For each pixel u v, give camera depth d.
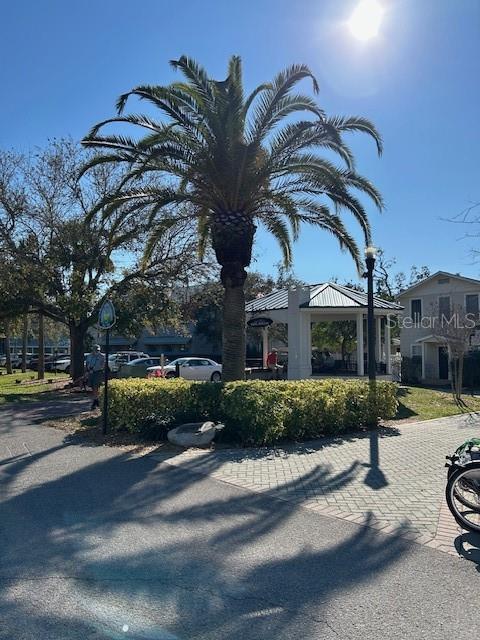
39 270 22.66
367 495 6.60
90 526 5.55
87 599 3.99
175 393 10.51
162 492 6.75
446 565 4.58
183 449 9.27
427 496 6.55
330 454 8.96
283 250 16.48
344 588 4.16
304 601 3.95
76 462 8.48
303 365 21.86
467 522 5.33
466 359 30.36
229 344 13.15
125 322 23.27
